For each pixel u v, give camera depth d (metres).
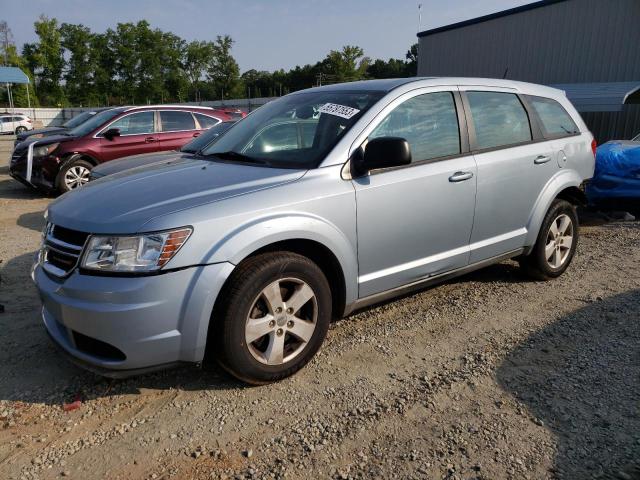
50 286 2.81
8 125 37.31
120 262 2.60
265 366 2.99
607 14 14.93
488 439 2.60
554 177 4.59
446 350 3.52
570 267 5.24
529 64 16.94
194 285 2.66
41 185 9.48
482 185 3.96
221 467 2.43
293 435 2.65
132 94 74.50
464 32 18.69
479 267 4.21
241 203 2.85
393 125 3.53
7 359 3.38
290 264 2.97
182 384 3.11
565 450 2.51
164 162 3.92
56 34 70.81
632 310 4.11
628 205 7.25
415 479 2.34
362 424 2.73
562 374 3.19
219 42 66.44
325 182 3.15
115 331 2.59
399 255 3.55
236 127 4.24
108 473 2.39
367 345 3.59
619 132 15.42
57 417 2.80
